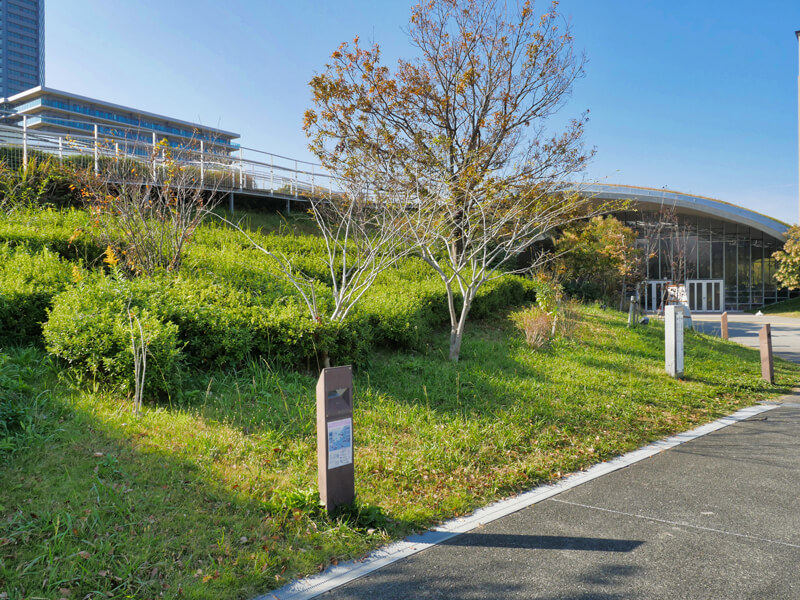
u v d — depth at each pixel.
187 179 10.45
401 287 11.45
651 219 39.03
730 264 41.91
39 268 7.03
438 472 4.96
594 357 10.76
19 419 4.28
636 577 3.31
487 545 3.73
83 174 10.03
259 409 5.64
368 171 9.49
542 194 10.94
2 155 12.88
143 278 7.57
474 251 9.30
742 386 9.67
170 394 5.61
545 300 14.13
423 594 3.09
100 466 3.96
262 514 3.81
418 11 15.41
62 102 73.06
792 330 22.94
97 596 2.79
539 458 5.52
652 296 40.75
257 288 8.90
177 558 3.20
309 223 19.59
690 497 4.66
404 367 8.18
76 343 5.29
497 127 14.84
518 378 8.44
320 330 7.10
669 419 7.34
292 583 3.15
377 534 3.79
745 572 3.39
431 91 15.08
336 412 3.92
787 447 6.20
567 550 3.67
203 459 4.41
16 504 3.39
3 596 2.66
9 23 160.38
